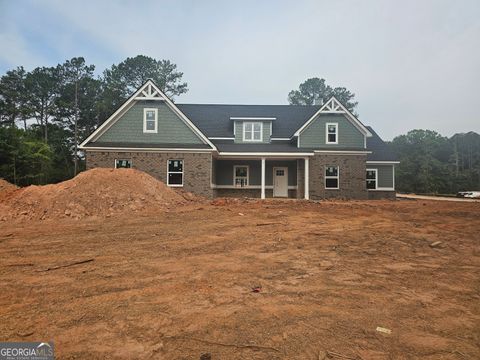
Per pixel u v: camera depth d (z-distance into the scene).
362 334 3.01
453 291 4.17
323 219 10.20
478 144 75.00
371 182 23.50
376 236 7.62
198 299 3.84
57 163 41.91
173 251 6.21
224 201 15.20
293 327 3.14
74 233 7.98
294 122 24.34
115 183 12.78
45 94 44.34
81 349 2.74
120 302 3.76
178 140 19.42
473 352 2.72
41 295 3.98
